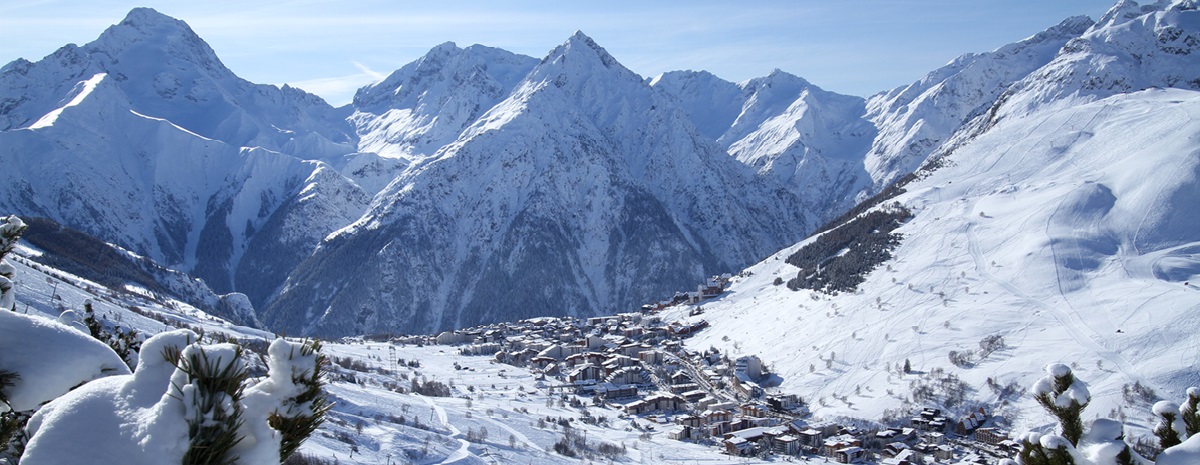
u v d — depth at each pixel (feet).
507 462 258.16
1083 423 36.50
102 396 20.63
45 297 323.57
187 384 20.21
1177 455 31.81
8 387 24.56
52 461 19.30
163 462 19.20
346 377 375.66
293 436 21.20
